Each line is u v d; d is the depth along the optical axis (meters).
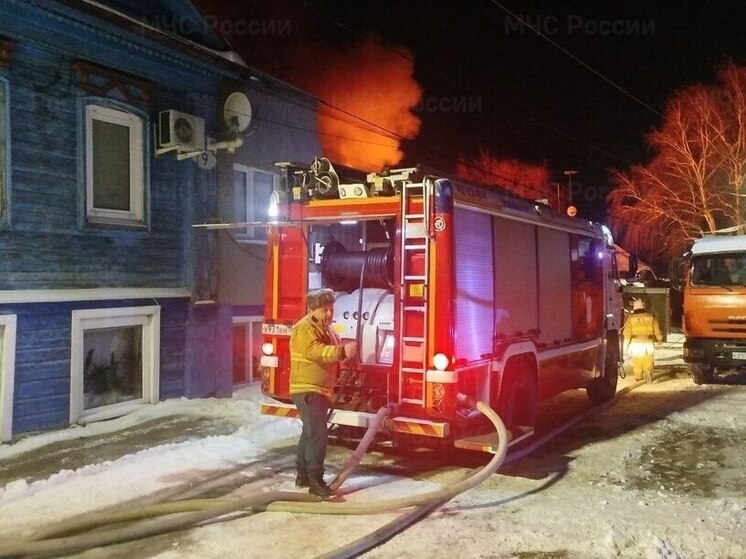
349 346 5.60
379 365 6.50
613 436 8.32
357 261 6.96
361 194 6.61
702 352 12.20
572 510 5.56
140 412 8.95
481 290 6.63
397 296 6.27
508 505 5.69
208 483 6.21
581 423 9.10
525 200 7.99
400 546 4.81
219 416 9.03
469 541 4.90
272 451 7.34
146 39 8.98
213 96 10.53
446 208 6.11
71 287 8.45
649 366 12.68
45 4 7.85
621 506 5.67
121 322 9.11
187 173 10.09
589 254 9.86
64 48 8.31
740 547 4.77
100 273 8.83
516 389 7.39
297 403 5.75
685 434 8.40
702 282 12.37
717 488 6.22
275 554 4.67
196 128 9.69
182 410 9.27
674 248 26.81
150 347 9.49
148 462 6.82
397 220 6.33
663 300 21.11
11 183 7.79
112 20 8.41
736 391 11.71
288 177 7.08
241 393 10.91
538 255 8.05
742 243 12.26
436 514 5.45
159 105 9.75
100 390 8.93
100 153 8.92
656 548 4.68
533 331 7.80
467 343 6.34
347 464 5.91
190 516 5.09
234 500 5.38
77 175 8.52
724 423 9.02
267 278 7.28
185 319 10.05
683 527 5.15
